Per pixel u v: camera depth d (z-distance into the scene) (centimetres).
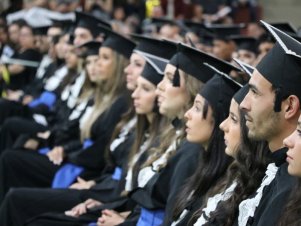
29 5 1597
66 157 785
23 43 1289
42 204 659
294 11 1905
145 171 549
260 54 771
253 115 368
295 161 321
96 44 800
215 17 1614
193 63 518
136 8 1808
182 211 465
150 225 530
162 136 546
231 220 404
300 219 324
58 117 967
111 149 670
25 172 791
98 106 752
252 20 1719
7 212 660
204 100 463
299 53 367
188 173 488
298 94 360
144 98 581
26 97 1163
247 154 402
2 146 962
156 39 645
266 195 371
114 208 610
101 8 1631
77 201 660
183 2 1734
